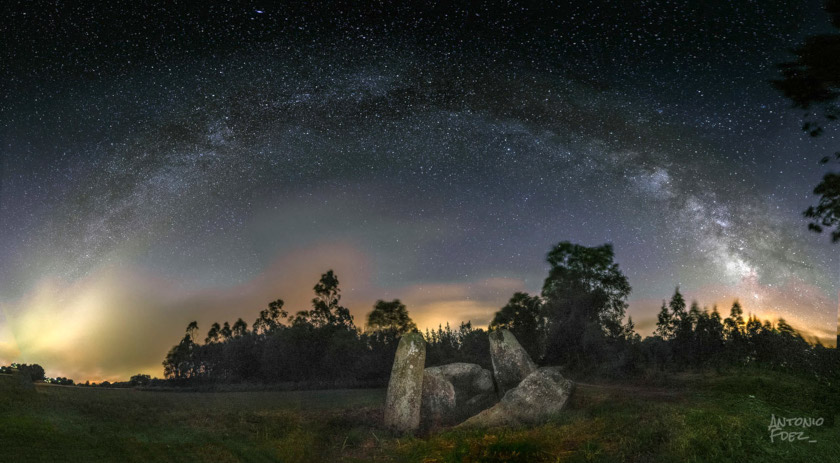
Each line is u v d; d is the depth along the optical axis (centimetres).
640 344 2291
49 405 903
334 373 2395
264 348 2531
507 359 1591
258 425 1153
